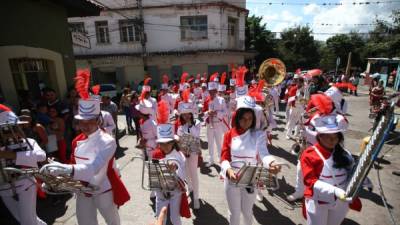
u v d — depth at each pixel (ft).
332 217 8.29
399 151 21.88
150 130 15.35
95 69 76.38
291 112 25.67
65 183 8.16
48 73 27.89
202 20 71.77
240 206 9.61
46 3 26.55
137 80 75.92
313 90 21.17
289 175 17.88
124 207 14.49
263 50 112.06
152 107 16.40
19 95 22.67
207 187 16.62
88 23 74.79
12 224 13.37
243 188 9.32
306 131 13.26
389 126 5.34
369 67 90.58
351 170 7.82
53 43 27.81
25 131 13.79
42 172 7.38
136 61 74.28
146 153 15.90
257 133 9.21
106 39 76.07
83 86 8.71
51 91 21.63
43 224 10.89
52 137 16.88
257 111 12.21
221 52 70.23
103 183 9.13
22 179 9.71
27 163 9.68
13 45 22.57
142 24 71.56
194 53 70.95
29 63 25.00
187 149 13.03
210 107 19.93
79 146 8.88
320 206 7.95
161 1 71.31
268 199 14.93
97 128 8.77
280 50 134.51
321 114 7.87
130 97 33.24
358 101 56.49
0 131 9.40
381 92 34.42
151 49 74.74
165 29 72.95
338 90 14.24
